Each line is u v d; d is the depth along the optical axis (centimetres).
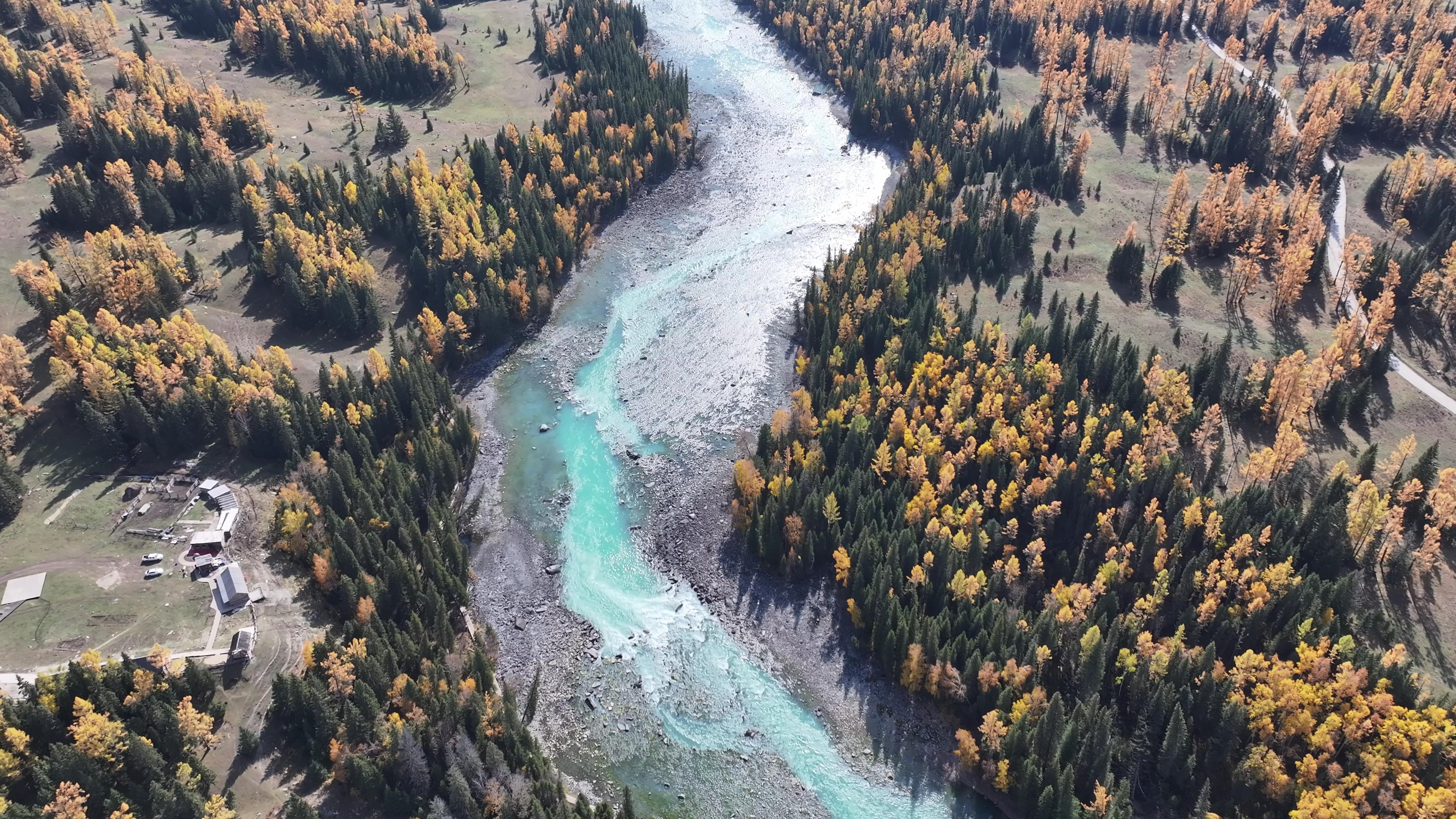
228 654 11269
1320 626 11331
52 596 11762
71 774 9181
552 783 10812
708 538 14362
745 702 12194
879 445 14675
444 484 14975
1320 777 10144
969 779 11175
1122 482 13100
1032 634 11600
